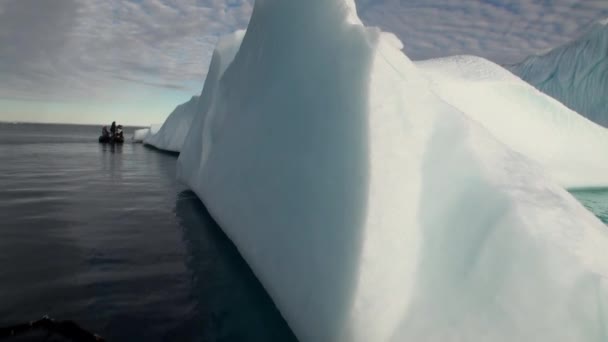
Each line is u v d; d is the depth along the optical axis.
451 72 8.02
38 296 2.16
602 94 22.06
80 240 3.33
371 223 1.47
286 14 3.29
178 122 15.51
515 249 1.28
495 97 7.48
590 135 7.89
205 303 2.10
